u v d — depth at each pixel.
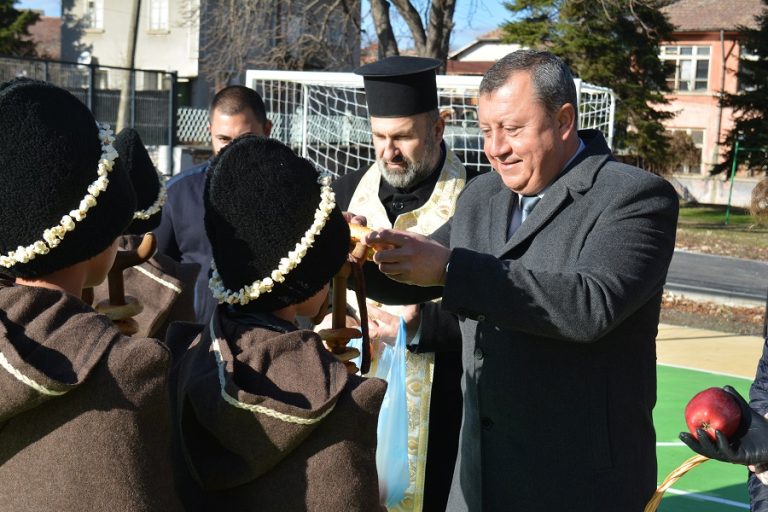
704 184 36.31
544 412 2.76
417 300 3.26
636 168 2.80
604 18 27.84
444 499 3.79
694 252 20.48
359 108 9.12
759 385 2.90
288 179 2.02
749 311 12.66
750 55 36.94
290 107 10.33
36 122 1.83
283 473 1.90
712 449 2.43
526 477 2.78
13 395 1.69
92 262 1.96
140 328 3.06
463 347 3.01
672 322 11.77
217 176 2.04
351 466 1.90
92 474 1.72
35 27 53.28
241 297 2.03
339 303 2.30
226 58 21.89
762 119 33.16
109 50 33.69
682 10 47.69
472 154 7.49
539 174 2.79
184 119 23.88
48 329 1.78
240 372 1.92
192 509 2.04
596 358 2.74
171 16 31.83
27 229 1.84
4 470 1.76
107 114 21.20
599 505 2.74
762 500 2.73
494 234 2.95
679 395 7.91
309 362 1.93
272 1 20.34
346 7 20.62
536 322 2.53
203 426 1.93
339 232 2.11
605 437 2.75
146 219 3.14
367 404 1.92
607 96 9.85
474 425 2.89
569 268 2.71
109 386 1.75
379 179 4.07
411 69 3.81
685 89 47.41
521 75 2.74
